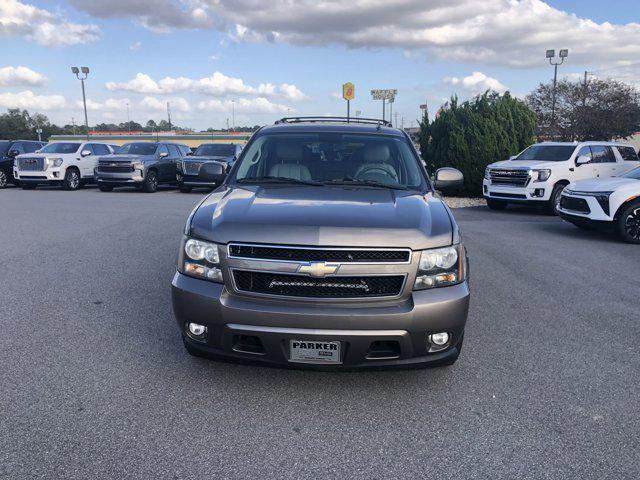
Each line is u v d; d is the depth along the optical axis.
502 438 2.99
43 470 2.61
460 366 3.95
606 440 2.98
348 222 3.28
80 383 3.53
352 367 3.19
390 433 3.03
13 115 107.00
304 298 3.16
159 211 12.59
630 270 7.21
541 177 13.34
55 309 5.02
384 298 3.18
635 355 4.21
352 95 25.09
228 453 2.79
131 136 72.25
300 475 2.62
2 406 3.21
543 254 8.23
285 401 3.37
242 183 4.34
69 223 10.38
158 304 5.22
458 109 18.00
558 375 3.82
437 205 3.83
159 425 3.05
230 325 3.18
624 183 9.59
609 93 33.19
